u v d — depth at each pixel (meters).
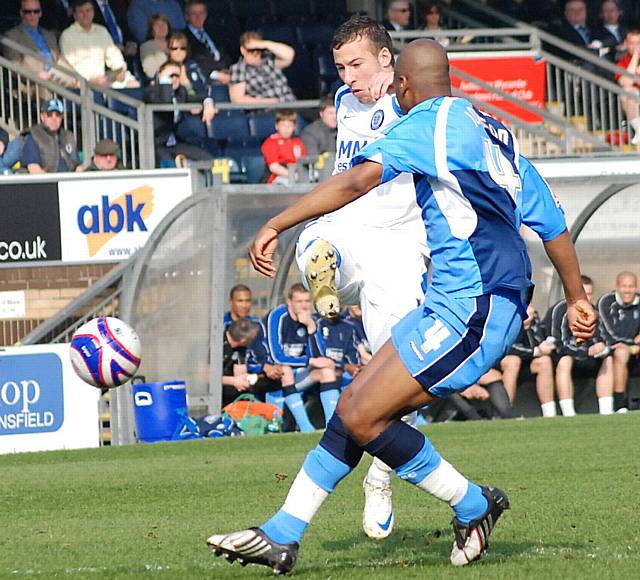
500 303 10.76
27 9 44.47
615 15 50.47
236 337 32.50
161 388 30.56
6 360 30.30
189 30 47.19
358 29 14.80
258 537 11.02
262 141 44.28
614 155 39.66
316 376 32.00
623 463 20.38
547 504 15.98
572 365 33.56
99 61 45.00
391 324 15.27
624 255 34.75
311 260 14.38
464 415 32.75
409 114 10.89
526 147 42.12
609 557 11.81
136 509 17.16
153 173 38.41
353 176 10.57
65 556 13.09
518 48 45.03
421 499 17.12
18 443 30.34
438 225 10.83
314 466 11.20
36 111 42.72
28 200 38.47
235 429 31.41
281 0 51.03
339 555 12.65
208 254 32.62
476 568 11.30
